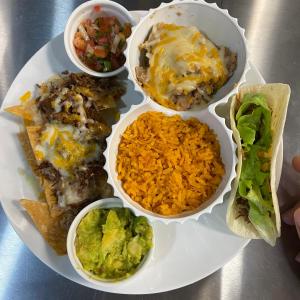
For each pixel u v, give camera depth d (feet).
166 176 0.87
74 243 0.87
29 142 0.96
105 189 0.94
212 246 0.89
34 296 1.03
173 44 0.93
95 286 0.89
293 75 1.09
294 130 1.06
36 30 1.13
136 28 0.91
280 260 1.01
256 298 1.01
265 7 1.13
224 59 0.94
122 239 0.87
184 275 0.88
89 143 0.93
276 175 0.90
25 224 0.92
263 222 0.89
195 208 0.88
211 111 0.89
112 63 0.97
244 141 0.90
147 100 0.89
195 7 0.92
